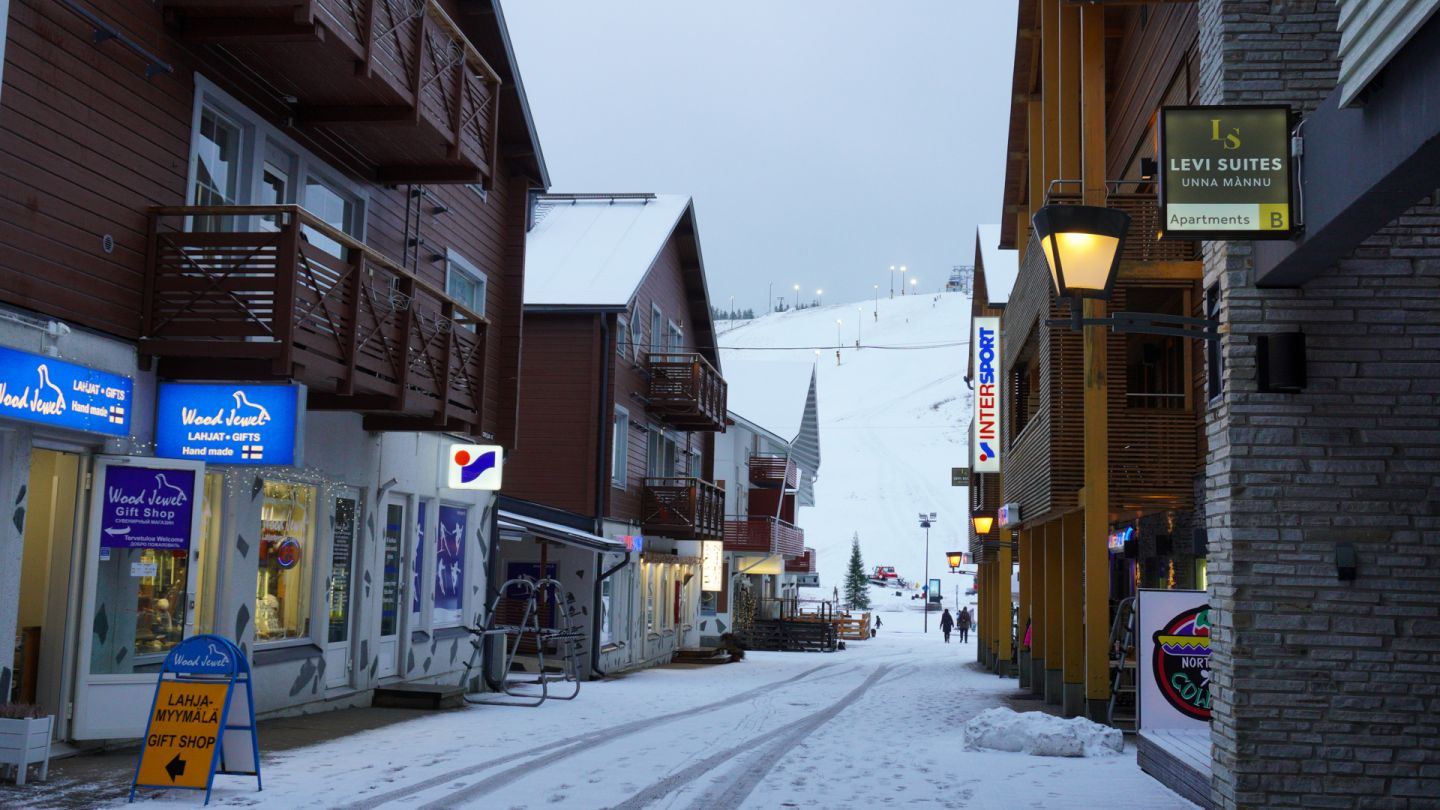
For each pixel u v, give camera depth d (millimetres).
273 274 10258
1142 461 14977
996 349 23797
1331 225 6332
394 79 12500
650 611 29312
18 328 8758
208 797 7922
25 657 9750
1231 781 7492
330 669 13789
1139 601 10938
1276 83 7801
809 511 128500
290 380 10508
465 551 17953
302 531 13188
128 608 9945
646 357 27328
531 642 23562
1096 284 6863
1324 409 7531
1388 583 7398
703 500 28438
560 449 24234
